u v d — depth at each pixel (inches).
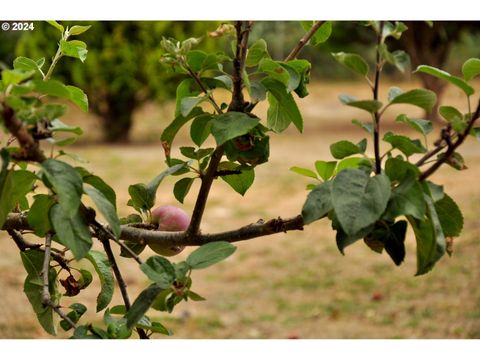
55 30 452.4
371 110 55.5
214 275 242.7
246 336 186.1
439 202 62.7
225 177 76.9
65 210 52.7
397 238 56.6
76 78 477.1
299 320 197.6
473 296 208.2
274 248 271.3
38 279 73.5
